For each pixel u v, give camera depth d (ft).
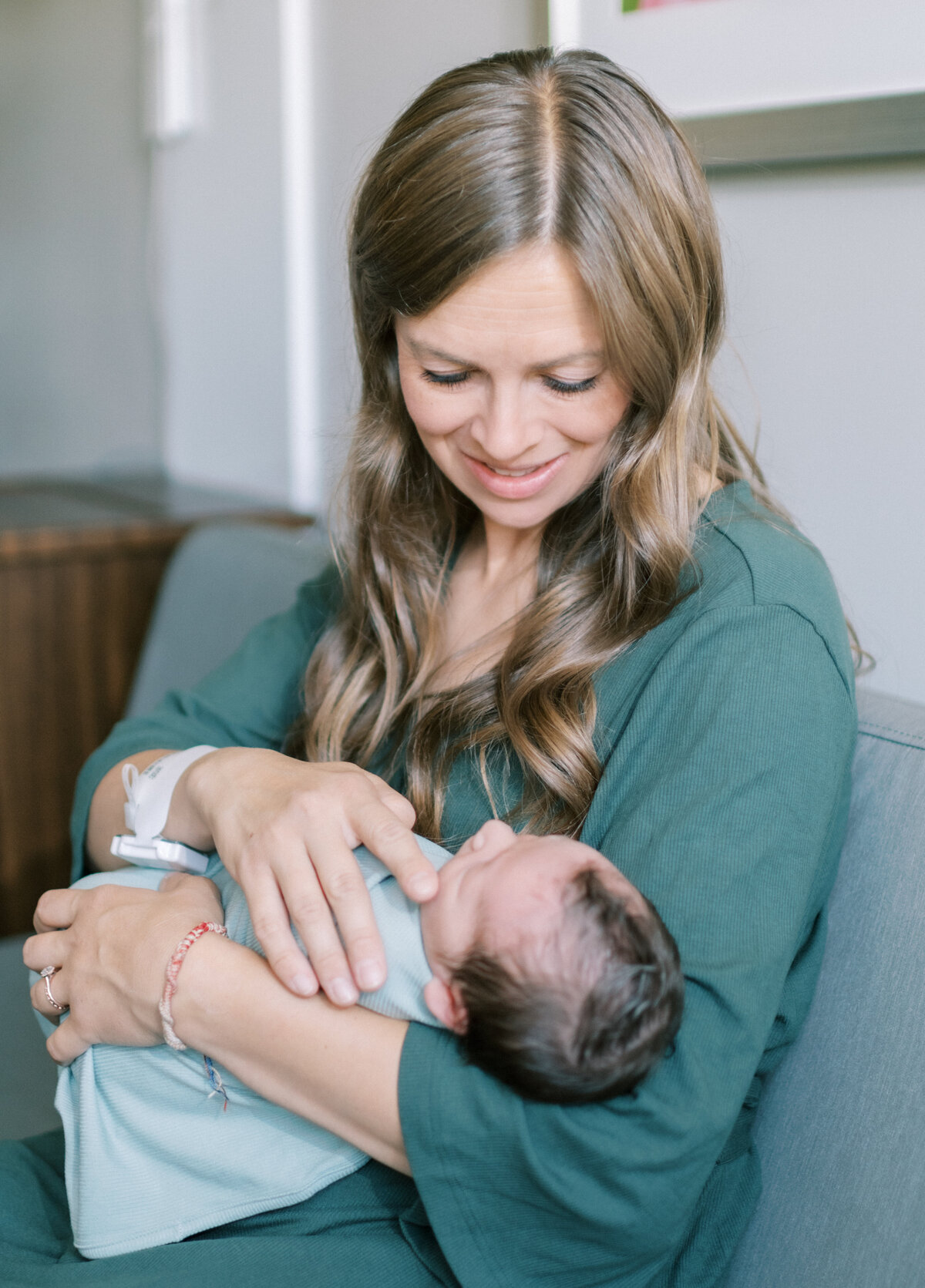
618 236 2.51
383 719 3.43
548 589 3.08
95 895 2.96
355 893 2.50
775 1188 2.85
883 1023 2.78
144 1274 2.53
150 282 7.59
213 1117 2.71
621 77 2.69
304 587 4.08
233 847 2.80
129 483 7.49
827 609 2.73
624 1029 2.19
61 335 7.72
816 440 3.98
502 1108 2.22
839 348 3.85
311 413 6.46
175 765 3.31
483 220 2.46
